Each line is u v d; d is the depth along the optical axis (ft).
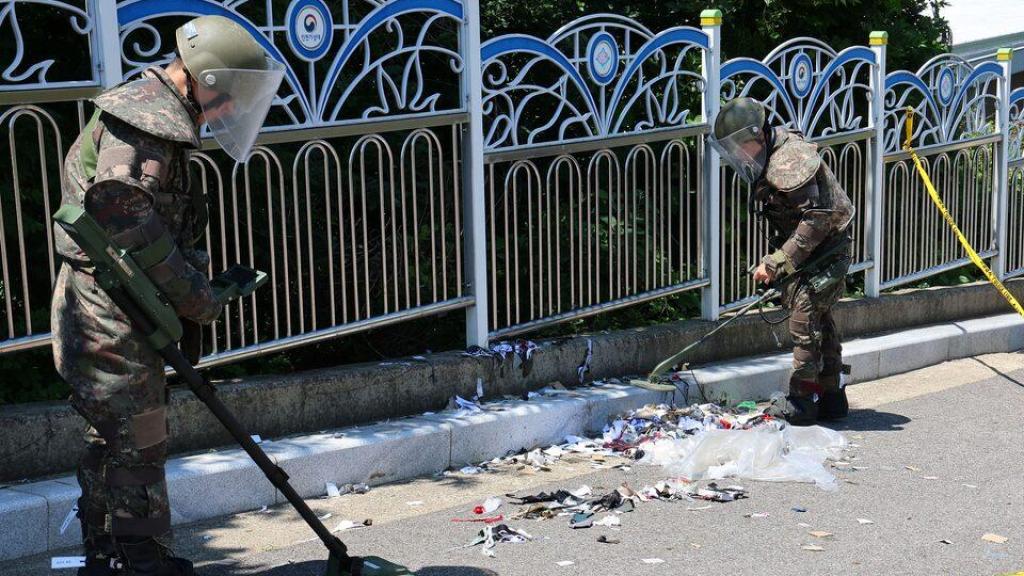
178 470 14.73
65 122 18.24
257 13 19.74
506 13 24.59
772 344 23.56
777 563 13.60
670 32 21.20
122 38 14.73
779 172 18.51
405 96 17.83
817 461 17.57
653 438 18.62
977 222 28.99
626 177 21.01
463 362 18.58
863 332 25.46
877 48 25.12
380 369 17.69
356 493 16.17
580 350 20.25
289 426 16.66
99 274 10.77
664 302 24.44
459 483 16.70
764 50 28.48
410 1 17.65
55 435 14.49
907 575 13.24
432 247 18.60
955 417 20.85
